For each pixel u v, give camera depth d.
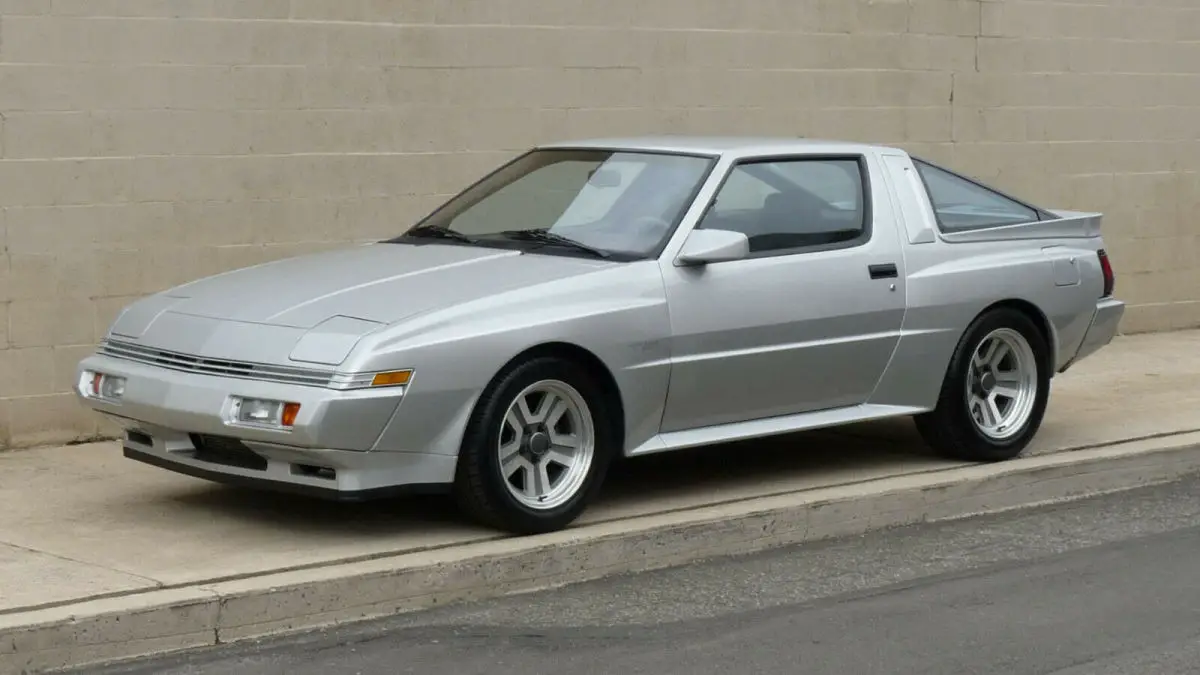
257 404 6.21
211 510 7.09
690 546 6.96
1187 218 13.42
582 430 6.84
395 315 6.40
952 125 12.14
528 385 6.58
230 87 9.04
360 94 9.48
